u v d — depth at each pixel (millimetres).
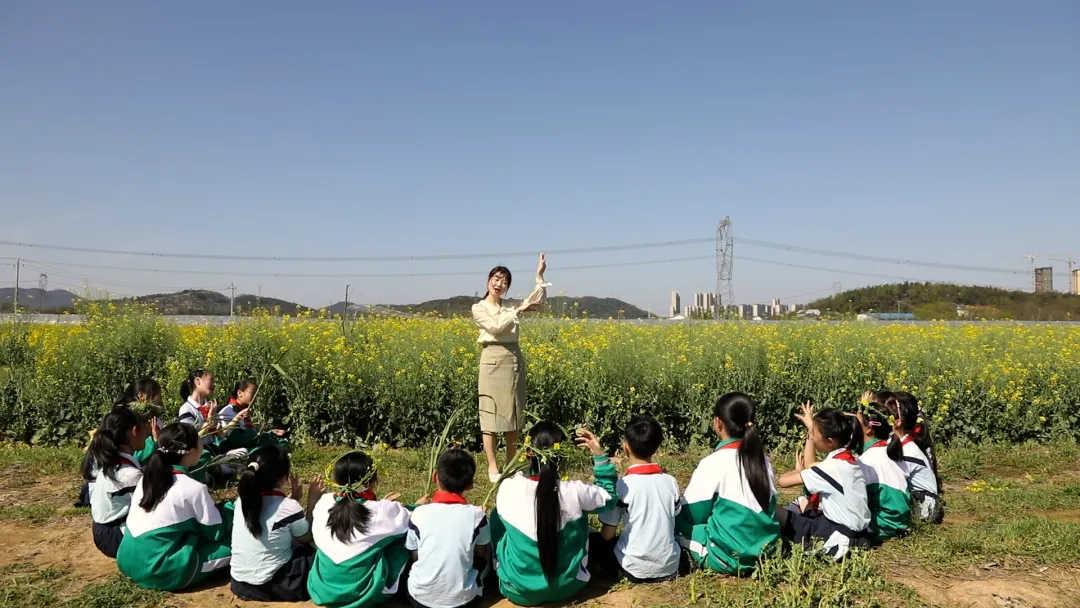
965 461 7598
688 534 4426
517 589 3920
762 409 8070
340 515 3826
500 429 6266
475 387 7859
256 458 4074
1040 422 8562
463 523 3857
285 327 9562
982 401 8508
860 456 4969
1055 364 9414
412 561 4016
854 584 3850
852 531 4391
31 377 8867
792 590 3707
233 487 6410
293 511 4062
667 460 7605
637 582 4180
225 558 4281
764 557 4188
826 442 4578
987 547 4508
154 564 4035
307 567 4062
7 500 6020
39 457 7410
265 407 8188
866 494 4602
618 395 7988
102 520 4559
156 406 5770
